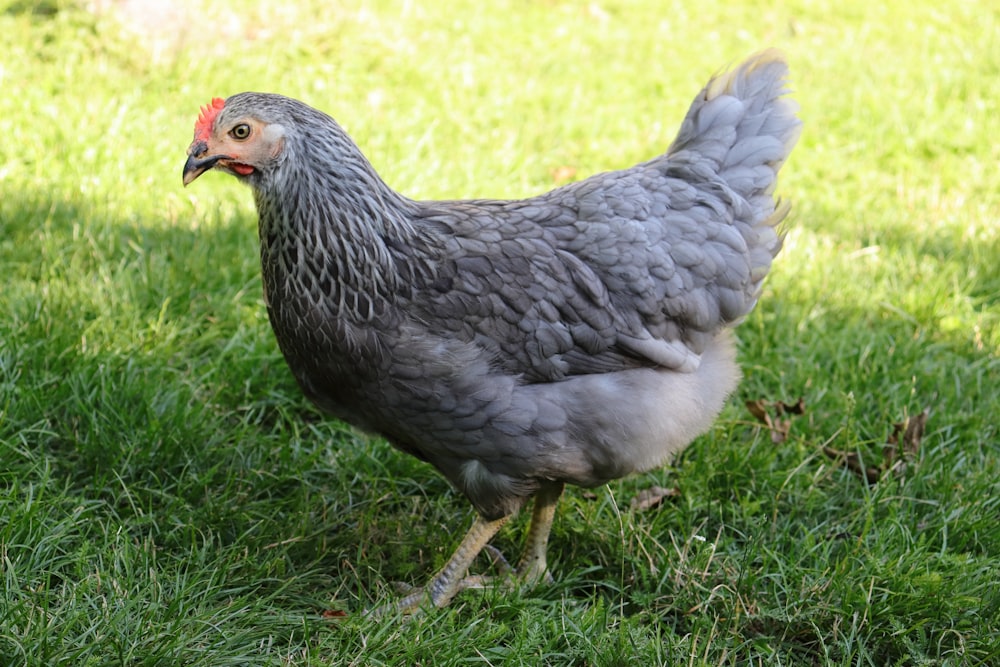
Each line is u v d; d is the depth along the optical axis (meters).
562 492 1.72
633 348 1.63
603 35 3.31
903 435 1.83
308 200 1.57
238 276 1.98
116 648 1.53
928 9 3.80
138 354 1.83
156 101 2.32
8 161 2.14
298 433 1.81
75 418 1.77
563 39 3.23
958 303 2.11
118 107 2.27
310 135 1.57
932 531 1.74
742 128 1.71
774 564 1.71
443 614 1.63
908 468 1.81
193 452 1.76
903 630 1.63
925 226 2.31
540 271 1.61
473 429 1.61
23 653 1.52
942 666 1.61
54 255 1.96
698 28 3.51
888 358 1.96
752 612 1.66
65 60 2.41
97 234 2.01
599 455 1.64
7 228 2.01
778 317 2.02
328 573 1.69
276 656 1.57
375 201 1.59
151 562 1.64
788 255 2.17
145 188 2.13
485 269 1.60
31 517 1.63
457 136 2.40
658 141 2.57
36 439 1.75
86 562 1.62
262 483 1.75
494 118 2.56
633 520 1.74
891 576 1.67
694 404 1.66
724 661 1.61
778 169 1.72
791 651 1.64
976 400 1.93
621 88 2.91
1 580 1.58
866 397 1.91
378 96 2.52
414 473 1.79
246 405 1.84
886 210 2.38
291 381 1.87
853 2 3.84
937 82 3.09
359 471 1.78
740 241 1.67
